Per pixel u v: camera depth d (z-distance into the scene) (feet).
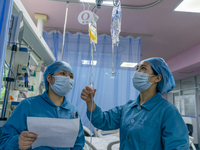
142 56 15.89
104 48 11.28
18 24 3.87
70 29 11.15
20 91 5.61
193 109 19.54
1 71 1.62
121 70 11.12
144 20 9.80
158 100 3.71
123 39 11.51
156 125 3.36
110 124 4.21
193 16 9.28
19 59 4.97
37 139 2.91
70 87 3.88
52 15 9.62
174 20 9.72
